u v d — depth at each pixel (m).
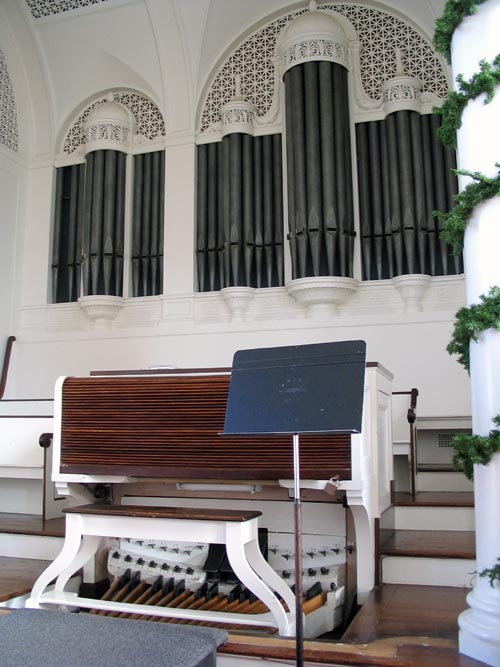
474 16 1.94
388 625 2.10
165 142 5.91
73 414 2.64
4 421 3.78
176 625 1.85
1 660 1.53
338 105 5.22
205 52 5.80
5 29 6.00
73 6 5.80
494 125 1.88
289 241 5.19
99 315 5.71
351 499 2.32
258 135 5.65
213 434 2.43
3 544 3.26
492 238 1.87
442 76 5.36
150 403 2.53
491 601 1.76
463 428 4.71
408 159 5.16
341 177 5.12
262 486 2.61
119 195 5.95
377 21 5.57
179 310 5.56
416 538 2.92
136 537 2.27
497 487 1.78
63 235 6.25
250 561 2.22
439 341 4.86
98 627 1.80
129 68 6.01
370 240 5.24
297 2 5.67
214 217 5.68
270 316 5.33
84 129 6.09
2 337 5.88
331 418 1.76
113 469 2.54
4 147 6.00
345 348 1.88
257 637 2.02
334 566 2.67
